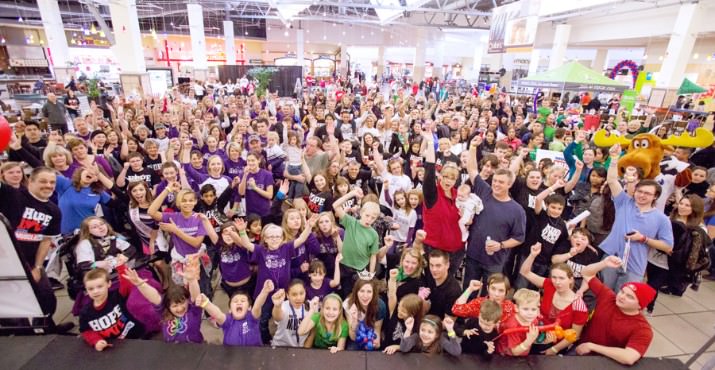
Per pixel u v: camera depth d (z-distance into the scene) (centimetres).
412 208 410
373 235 344
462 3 2056
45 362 226
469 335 260
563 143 684
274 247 318
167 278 379
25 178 362
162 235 383
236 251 349
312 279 323
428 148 333
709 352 346
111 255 312
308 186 503
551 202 350
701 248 386
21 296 245
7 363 224
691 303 425
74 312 295
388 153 639
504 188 319
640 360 241
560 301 272
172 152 546
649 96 1362
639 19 1491
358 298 280
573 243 332
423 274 307
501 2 1969
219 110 1025
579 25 1873
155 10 2441
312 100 1320
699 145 451
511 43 1224
